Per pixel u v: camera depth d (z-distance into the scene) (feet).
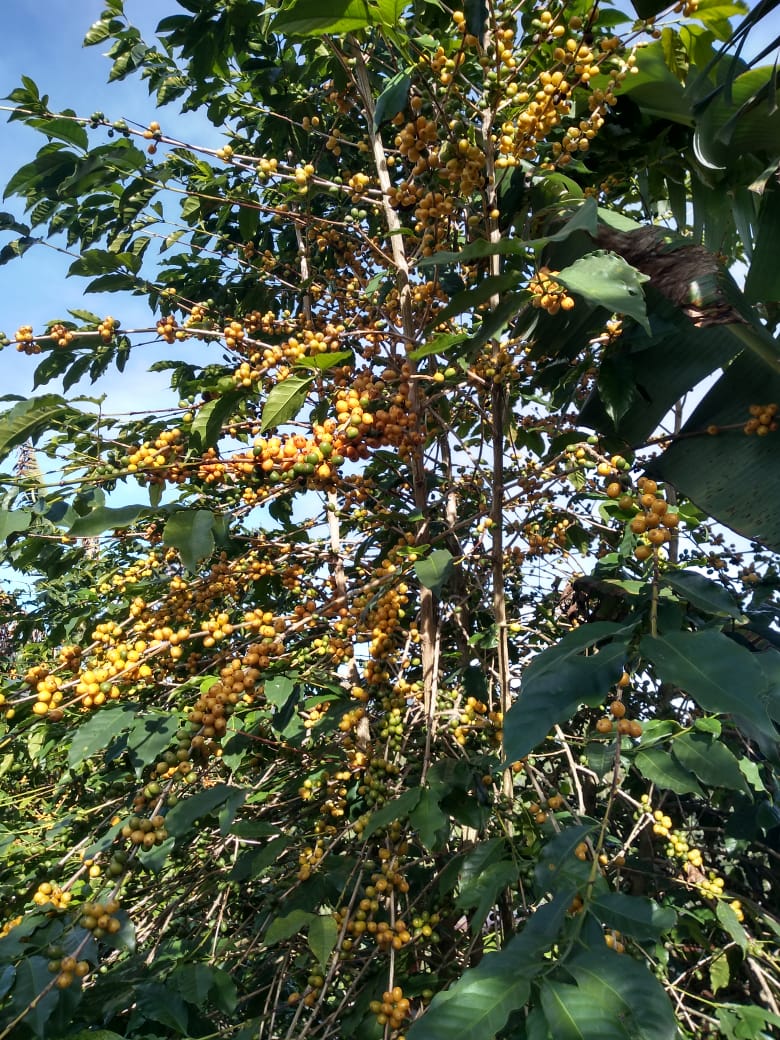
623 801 5.01
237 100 5.20
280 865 4.23
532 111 3.28
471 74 4.48
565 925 1.83
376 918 3.54
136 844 2.68
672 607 1.99
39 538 4.39
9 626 7.67
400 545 4.18
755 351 3.20
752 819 3.97
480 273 4.32
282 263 5.51
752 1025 3.41
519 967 1.63
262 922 3.65
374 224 5.32
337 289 5.27
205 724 3.01
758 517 3.19
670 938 4.68
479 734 4.16
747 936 4.17
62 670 3.42
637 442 3.76
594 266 2.70
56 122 3.75
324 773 4.02
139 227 4.88
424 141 3.54
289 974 3.57
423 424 3.91
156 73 4.88
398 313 4.43
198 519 2.94
